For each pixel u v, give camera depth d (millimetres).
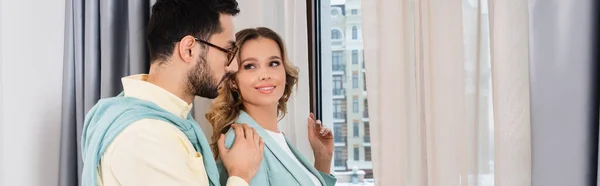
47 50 1630
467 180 1475
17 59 1548
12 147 1544
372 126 1536
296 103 1658
